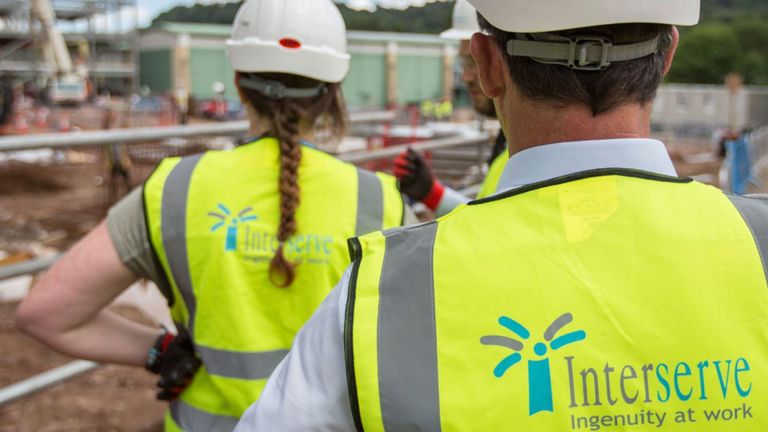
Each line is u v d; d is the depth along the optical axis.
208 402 1.71
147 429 3.87
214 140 15.34
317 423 0.98
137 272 1.70
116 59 40.88
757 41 92.00
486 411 0.92
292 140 1.74
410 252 1.01
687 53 85.19
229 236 1.68
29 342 5.05
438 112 37.78
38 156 17.34
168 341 1.81
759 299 0.95
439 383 0.93
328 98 1.92
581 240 0.98
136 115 33.03
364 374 0.94
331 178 1.78
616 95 1.00
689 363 0.93
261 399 1.04
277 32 1.79
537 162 1.04
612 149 1.02
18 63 31.88
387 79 60.00
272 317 1.69
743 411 0.92
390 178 1.90
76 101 33.94
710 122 38.53
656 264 0.96
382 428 0.93
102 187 13.72
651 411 0.92
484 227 1.01
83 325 1.73
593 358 0.93
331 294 1.04
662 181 1.02
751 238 0.98
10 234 9.89
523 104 1.05
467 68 2.72
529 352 0.93
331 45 1.85
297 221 1.72
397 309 0.97
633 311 0.94
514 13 0.99
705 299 0.95
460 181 6.68
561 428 0.91
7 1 30.88
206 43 55.72
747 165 15.41
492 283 0.96
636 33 0.99
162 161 1.76
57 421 3.90
